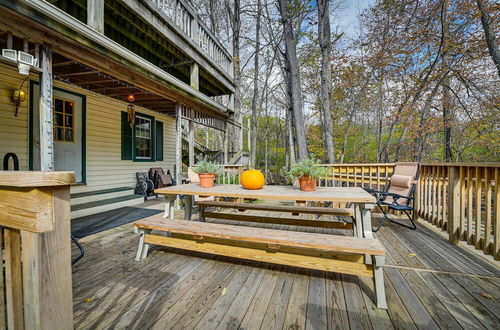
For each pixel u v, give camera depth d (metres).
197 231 1.98
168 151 7.42
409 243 2.79
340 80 10.53
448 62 7.46
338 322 1.41
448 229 2.86
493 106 7.20
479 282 1.88
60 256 0.80
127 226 3.41
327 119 7.91
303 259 1.80
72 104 4.57
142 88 3.89
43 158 2.26
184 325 1.39
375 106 10.90
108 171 5.27
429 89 7.96
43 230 0.74
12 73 3.62
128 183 5.80
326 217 4.03
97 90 4.56
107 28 4.17
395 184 3.79
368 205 1.99
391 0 8.09
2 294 0.90
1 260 0.88
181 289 1.78
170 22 3.93
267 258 1.89
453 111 8.24
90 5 2.53
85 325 1.38
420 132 8.60
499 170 2.20
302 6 9.30
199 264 2.22
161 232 3.09
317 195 2.09
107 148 5.25
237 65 11.05
